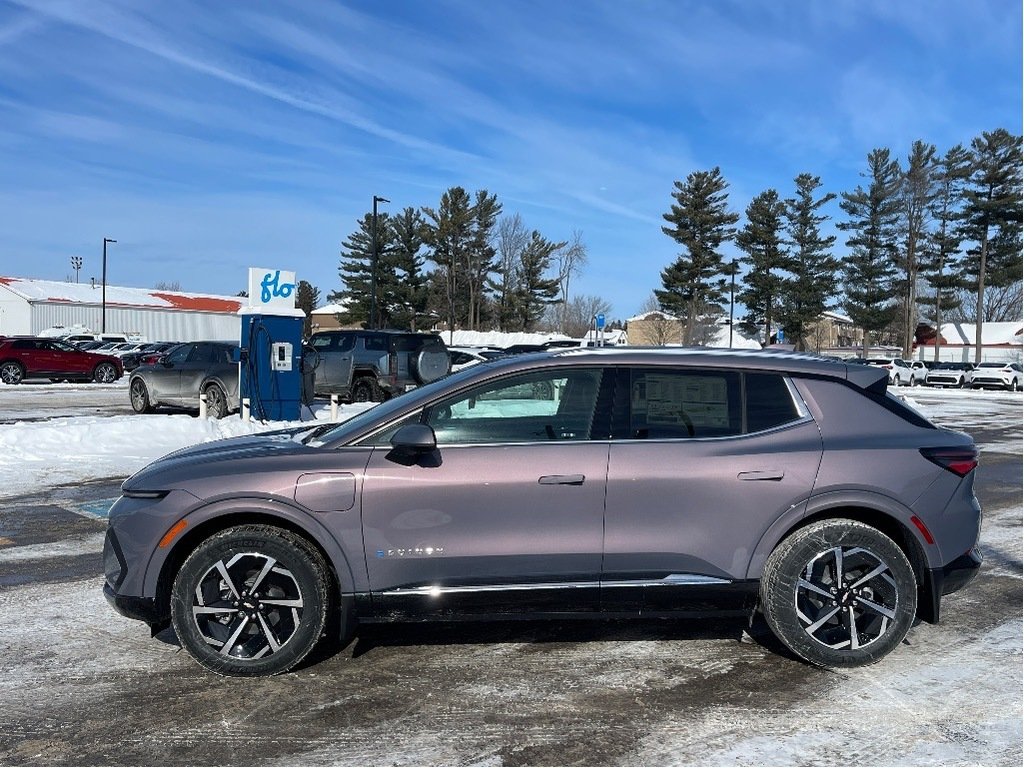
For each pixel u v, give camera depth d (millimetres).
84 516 8008
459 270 68250
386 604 4223
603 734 3660
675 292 63062
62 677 4254
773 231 60781
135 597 4195
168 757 3451
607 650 4641
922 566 4418
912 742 3590
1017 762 3420
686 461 4273
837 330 83938
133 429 12609
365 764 3400
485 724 3748
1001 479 10852
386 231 64625
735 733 3672
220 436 12922
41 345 28453
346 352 18672
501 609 4270
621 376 4449
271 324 14359
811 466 4309
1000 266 58906
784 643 4355
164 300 72375
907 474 4340
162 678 4242
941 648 4711
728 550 4281
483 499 4188
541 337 59406
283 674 4277
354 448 4297
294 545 4180
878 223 58500
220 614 4199
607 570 4254
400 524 4176
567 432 4348
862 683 4215
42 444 11758
